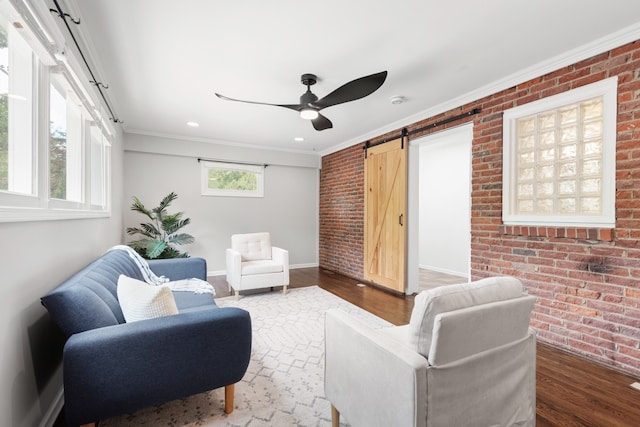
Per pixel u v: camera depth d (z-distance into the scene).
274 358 2.19
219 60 2.36
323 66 2.44
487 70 2.52
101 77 2.58
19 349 1.18
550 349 2.31
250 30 1.97
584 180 2.27
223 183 5.21
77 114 2.12
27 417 1.25
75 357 1.17
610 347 2.05
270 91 2.94
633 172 1.95
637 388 1.80
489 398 1.17
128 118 3.80
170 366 1.34
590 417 1.55
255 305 3.42
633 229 1.95
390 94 3.02
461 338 1.07
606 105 2.09
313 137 4.77
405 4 1.72
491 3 1.71
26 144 1.33
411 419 1.01
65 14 1.58
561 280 2.32
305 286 4.33
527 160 2.62
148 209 4.59
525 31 1.97
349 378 1.34
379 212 4.33
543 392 1.77
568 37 2.04
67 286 1.29
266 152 5.43
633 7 1.73
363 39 2.07
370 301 3.59
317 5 1.74
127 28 1.94
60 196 1.78
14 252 1.14
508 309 1.18
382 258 4.27
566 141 2.37
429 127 3.50
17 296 1.16
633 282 1.95
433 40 2.08
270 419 1.54
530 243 2.52
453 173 5.24
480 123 2.93
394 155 4.05
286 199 5.72
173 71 2.53
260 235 4.25
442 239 5.45
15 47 1.25
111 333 1.23
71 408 1.18
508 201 2.69
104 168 2.89
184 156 4.82
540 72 2.43
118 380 1.24
